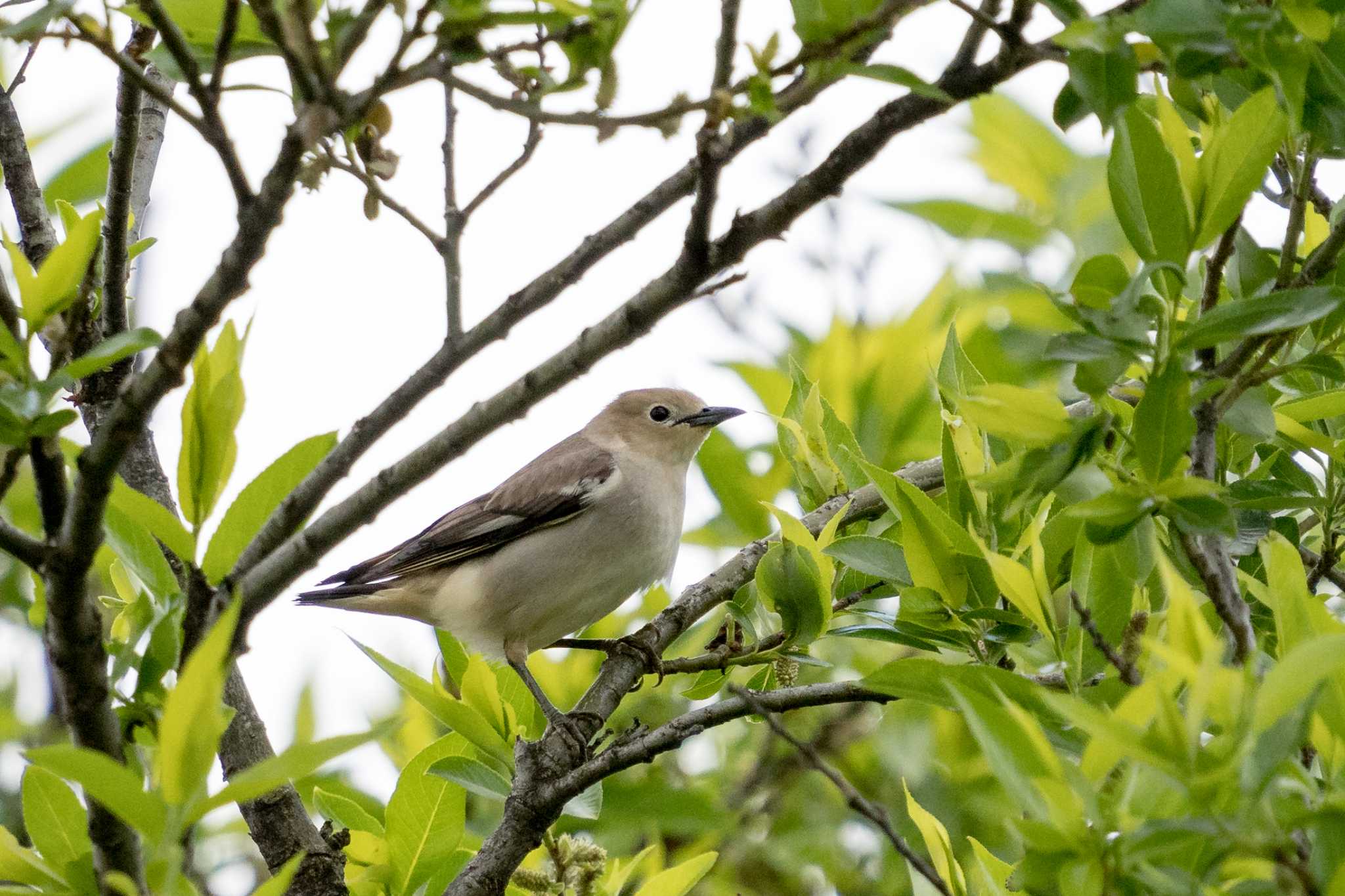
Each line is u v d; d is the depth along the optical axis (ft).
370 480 26.84
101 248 34.63
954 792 44.37
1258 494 29.07
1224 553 23.81
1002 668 27.40
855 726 47.57
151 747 24.63
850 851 46.68
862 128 24.39
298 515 26.14
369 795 40.73
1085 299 22.74
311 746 18.06
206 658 18.10
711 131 22.65
